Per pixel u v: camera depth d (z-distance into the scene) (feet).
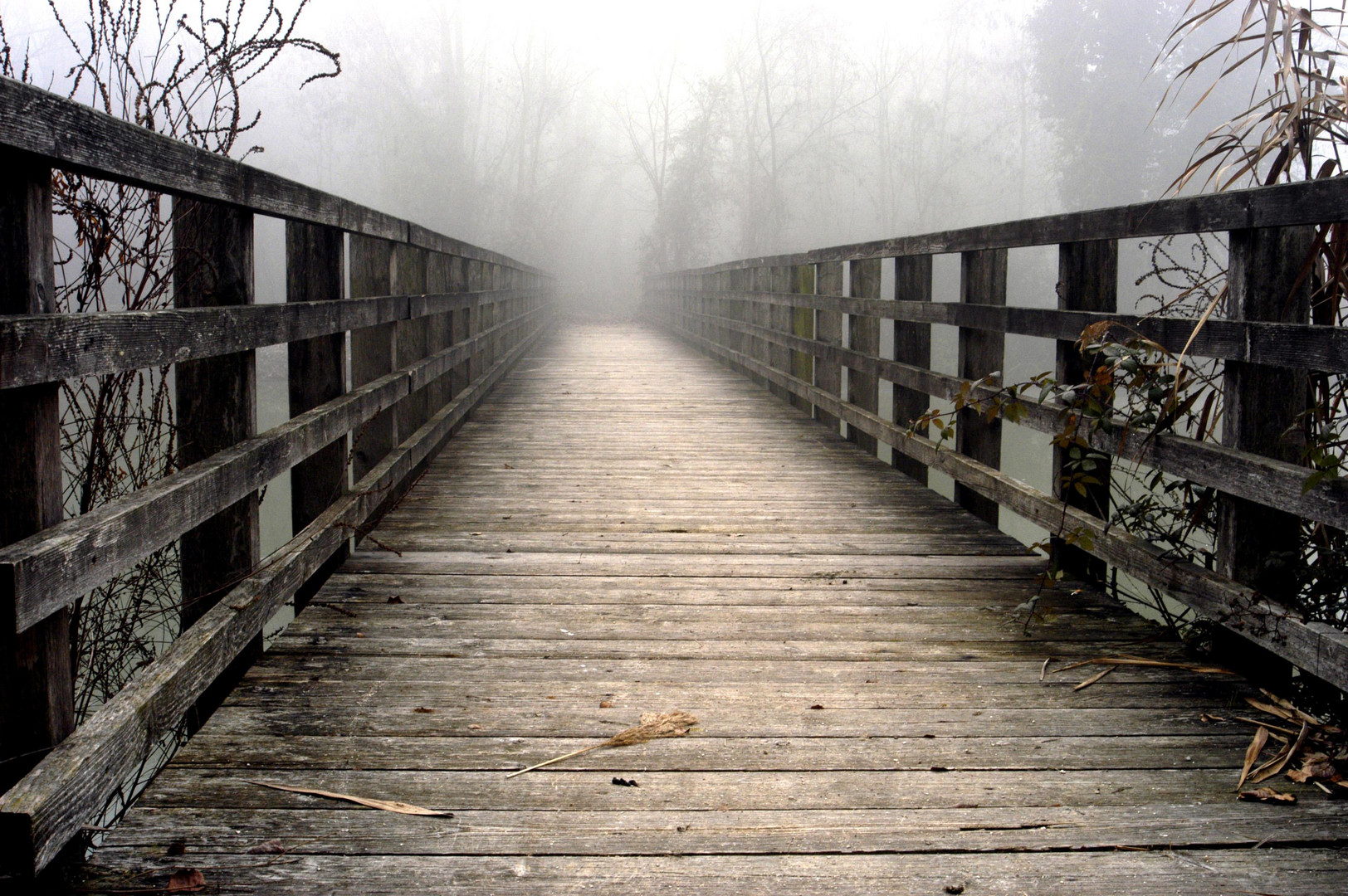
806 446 21.17
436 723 7.52
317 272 11.07
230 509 8.23
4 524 5.22
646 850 5.76
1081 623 10.05
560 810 6.23
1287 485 7.39
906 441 17.02
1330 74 9.14
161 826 5.91
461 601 10.59
